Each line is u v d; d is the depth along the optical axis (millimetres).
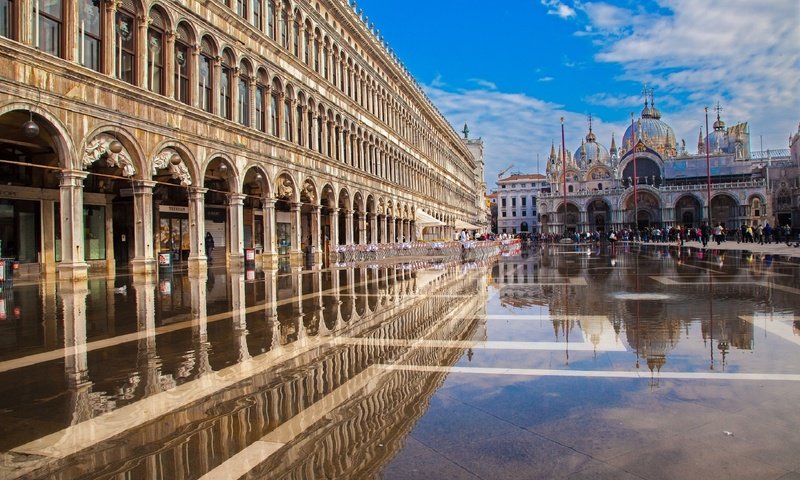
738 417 5270
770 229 57594
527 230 171625
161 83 22141
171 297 15172
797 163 98500
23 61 15914
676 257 35562
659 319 10727
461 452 4562
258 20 29609
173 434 5023
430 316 11664
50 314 12031
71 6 17734
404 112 60938
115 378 6855
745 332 9328
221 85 26234
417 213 49688
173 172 22875
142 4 20688
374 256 38688
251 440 4871
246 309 12820
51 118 16891
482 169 135125
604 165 130875
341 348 8555
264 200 29797
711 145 137125
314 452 4598
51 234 24156
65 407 5762
